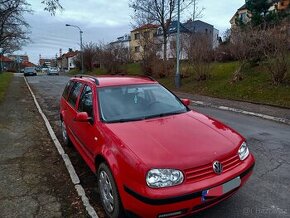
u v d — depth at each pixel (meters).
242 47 17.00
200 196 3.41
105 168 4.00
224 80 17.86
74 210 4.29
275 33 14.73
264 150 6.57
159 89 5.58
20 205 4.45
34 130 8.95
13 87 24.89
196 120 4.55
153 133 4.03
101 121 4.59
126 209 3.59
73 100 6.32
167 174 3.36
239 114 11.13
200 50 19.53
